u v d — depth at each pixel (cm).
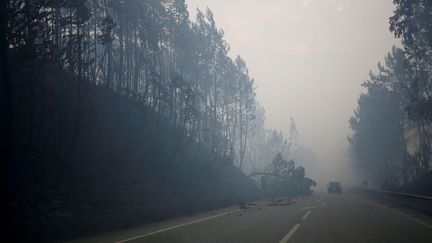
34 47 1555
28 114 2000
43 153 1878
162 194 2525
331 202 2827
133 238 987
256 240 907
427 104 3203
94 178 2066
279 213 1770
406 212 1816
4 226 1027
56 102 2258
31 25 1545
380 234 1003
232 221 1396
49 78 2338
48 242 962
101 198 1827
